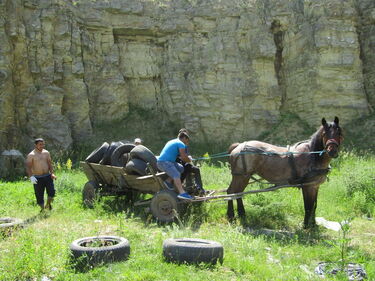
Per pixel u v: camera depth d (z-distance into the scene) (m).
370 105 23.36
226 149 22.20
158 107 24.66
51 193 9.37
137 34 24.77
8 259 5.54
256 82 23.73
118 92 23.70
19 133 19.55
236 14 24.38
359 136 21.77
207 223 8.46
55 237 6.92
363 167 13.17
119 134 22.66
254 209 9.37
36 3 21.31
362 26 24.28
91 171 10.14
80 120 22.05
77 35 22.31
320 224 8.78
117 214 8.46
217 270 5.51
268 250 6.69
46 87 20.72
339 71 23.00
